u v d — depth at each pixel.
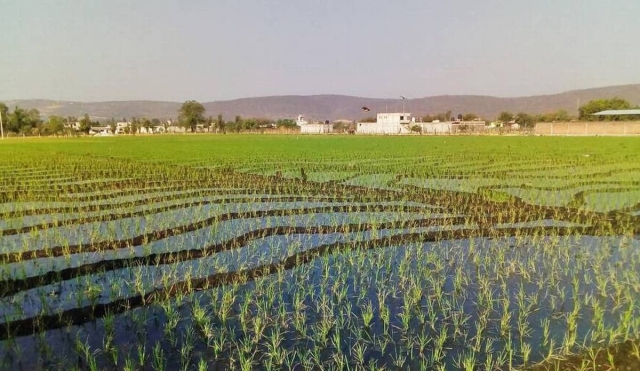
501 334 7.18
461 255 11.21
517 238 12.56
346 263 10.65
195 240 12.51
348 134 111.06
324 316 7.74
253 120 146.62
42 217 15.32
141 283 9.00
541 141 59.22
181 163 31.62
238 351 6.69
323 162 31.91
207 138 83.19
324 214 15.73
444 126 111.94
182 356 6.48
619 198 18.16
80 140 76.94
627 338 6.83
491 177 23.95
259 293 8.82
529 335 7.14
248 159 34.44
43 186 21.59
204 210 16.27
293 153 40.31
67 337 7.19
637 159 32.06
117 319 7.78
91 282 9.45
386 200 17.95
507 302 8.09
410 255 11.24
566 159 32.75
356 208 16.47
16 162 32.81
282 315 7.58
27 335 7.25
